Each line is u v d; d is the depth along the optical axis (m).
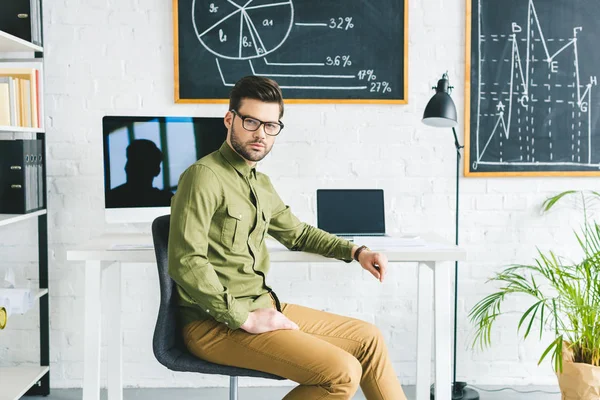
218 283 1.68
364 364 1.87
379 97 2.77
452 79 2.79
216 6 2.71
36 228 2.79
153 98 2.75
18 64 2.73
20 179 2.51
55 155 2.75
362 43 2.75
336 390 1.66
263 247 1.97
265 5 2.72
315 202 2.80
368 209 2.50
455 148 2.81
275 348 1.69
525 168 2.81
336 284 2.86
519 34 2.77
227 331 1.74
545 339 2.89
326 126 2.78
